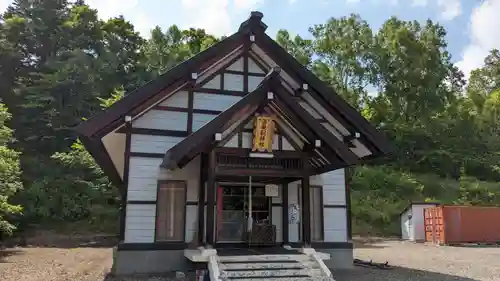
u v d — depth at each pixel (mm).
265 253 10359
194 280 10172
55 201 28266
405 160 42250
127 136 11812
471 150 43531
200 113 12641
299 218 13000
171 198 11953
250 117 10516
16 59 35594
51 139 32625
